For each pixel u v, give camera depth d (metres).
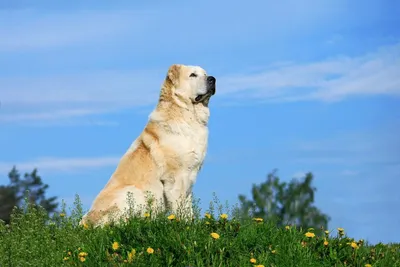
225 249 7.41
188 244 7.38
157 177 11.16
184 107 11.34
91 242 8.01
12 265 7.48
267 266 7.24
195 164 11.31
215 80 11.43
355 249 7.70
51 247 8.02
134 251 7.32
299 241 7.86
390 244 8.76
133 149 11.48
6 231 8.80
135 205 10.82
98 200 10.99
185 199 11.23
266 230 8.16
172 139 11.18
